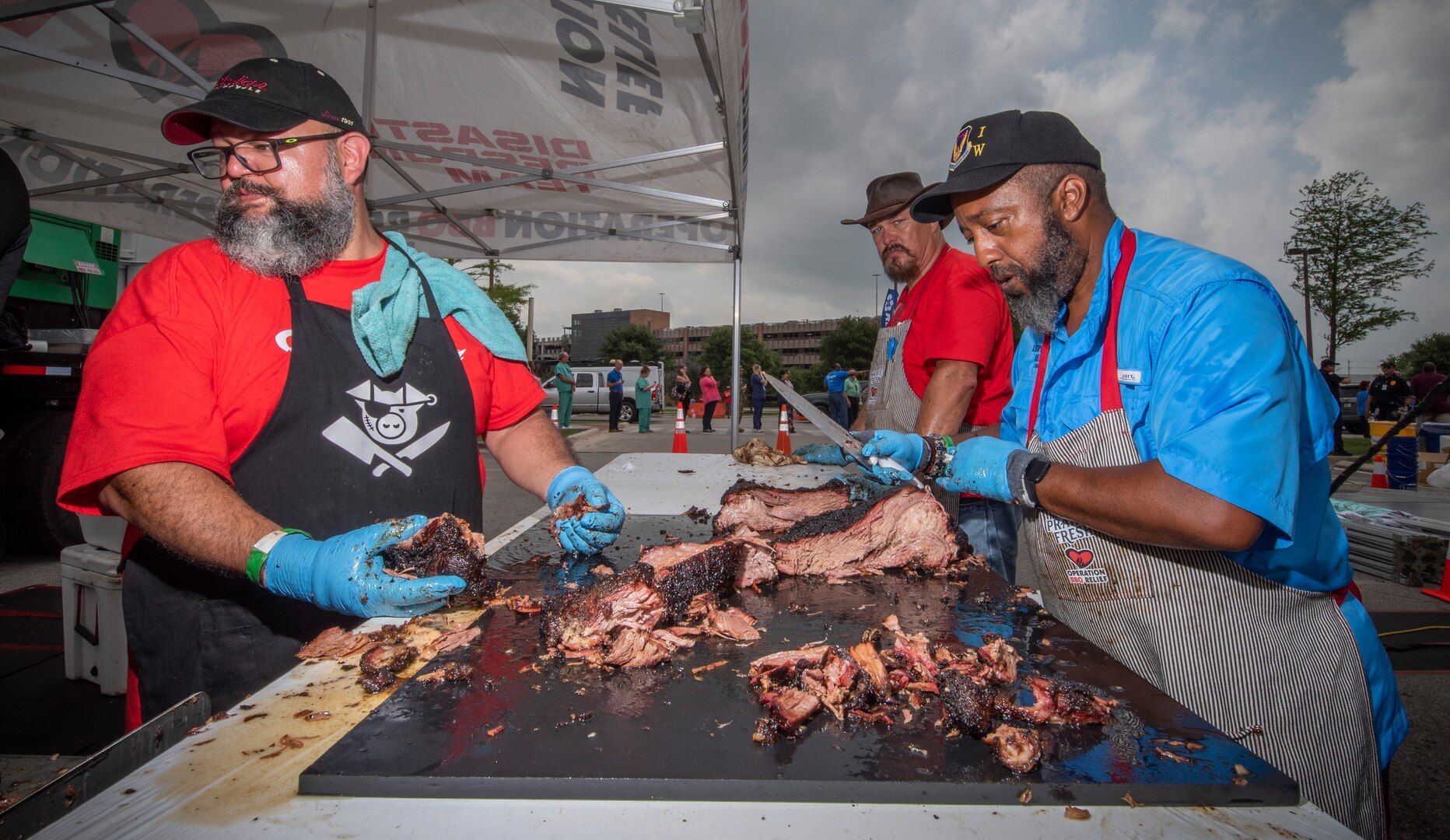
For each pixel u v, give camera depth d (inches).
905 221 136.1
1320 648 64.7
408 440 80.7
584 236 309.7
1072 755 45.7
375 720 49.8
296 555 63.2
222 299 73.4
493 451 101.2
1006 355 128.2
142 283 72.7
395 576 63.6
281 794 42.6
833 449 172.4
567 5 175.2
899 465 87.9
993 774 43.5
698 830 39.8
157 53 171.9
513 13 182.5
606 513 86.0
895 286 152.7
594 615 62.2
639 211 291.9
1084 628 74.7
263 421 74.4
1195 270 62.1
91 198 240.7
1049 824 40.5
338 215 78.1
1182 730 49.0
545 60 199.5
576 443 653.9
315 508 76.0
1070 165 67.2
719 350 2635.3
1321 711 64.2
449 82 209.0
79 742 127.6
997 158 66.2
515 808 41.5
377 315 77.1
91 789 44.7
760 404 840.9
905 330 137.0
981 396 128.3
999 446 74.2
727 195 280.4
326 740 48.7
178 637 74.4
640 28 177.6
